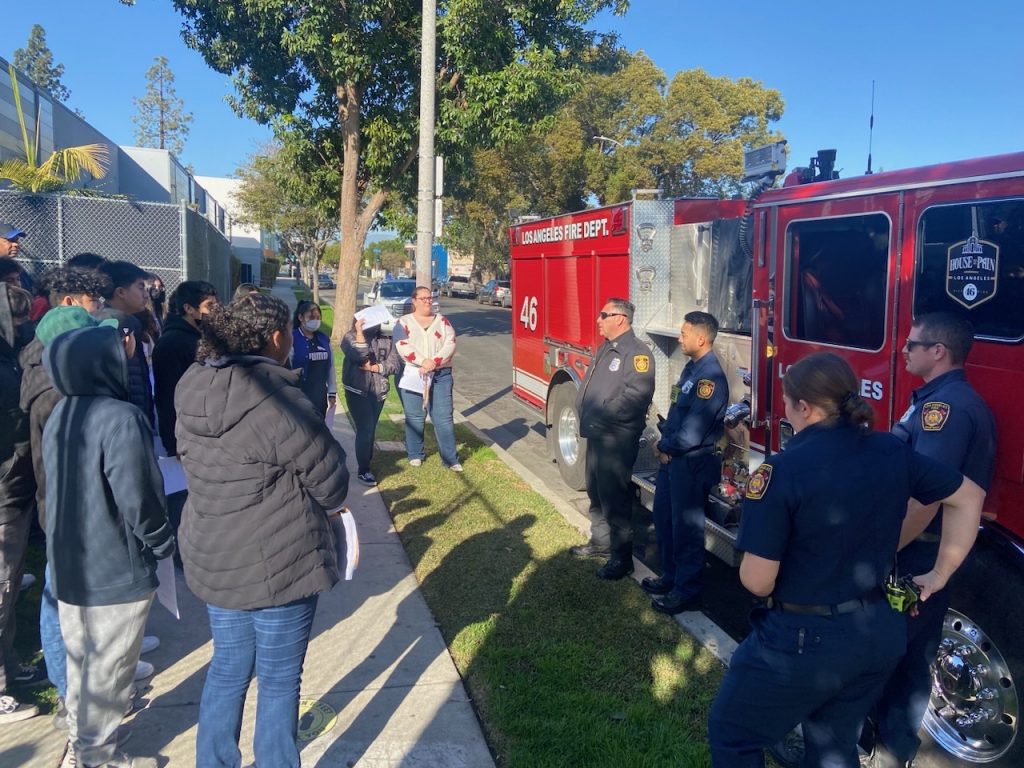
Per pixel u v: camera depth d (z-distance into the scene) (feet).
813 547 7.76
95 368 9.11
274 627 8.70
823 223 12.98
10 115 56.70
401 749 10.86
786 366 13.91
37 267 32.86
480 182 125.70
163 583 10.34
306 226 129.59
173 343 14.30
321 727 11.31
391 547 18.40
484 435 32.73
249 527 8.39
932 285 11.09
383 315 23.25
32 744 10.72
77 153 41.16
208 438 8.40
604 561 17.56
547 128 59.31
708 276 17.98
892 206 11.62
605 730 11.21
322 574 8.82
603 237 21.75
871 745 11.19
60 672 10.62
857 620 7.84
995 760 10.10
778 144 14.07
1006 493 10.03
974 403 9.55
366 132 59.16
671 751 10.82
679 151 121.29
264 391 8.39
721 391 14.48
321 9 51.60
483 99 56.24
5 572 11.12
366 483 23.45
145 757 10.25
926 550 10.43
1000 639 9.99
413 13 55.52
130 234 34.22
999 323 10.15
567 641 13.92
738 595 17.04
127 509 8.94
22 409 10.73
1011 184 9.95
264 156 127.03
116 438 8.92
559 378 25.44
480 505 21.43
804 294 13.53
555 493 23.62
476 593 15.85
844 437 7.89
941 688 10.82
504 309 123.54
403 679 12.67
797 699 7.98
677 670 13.07
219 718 8.79
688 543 14.90
